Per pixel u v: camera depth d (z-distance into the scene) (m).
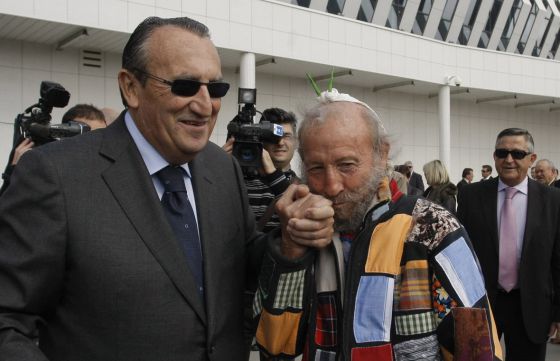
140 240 1.71
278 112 3.90
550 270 3.93
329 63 16.73
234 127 3.26
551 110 26.44
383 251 1.69
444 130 20.17
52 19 12.04
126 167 1.78
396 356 1.64
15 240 1.64
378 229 1.73
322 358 1.73
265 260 1.80
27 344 1.55
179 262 1.73
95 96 14.77
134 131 1.85
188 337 1.71
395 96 21.58
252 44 15.05
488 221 4.06
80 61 14.53
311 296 1.77
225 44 14.62
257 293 1.89
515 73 21.92
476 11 22.98
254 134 3.26
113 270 1.65
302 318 1.76
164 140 1.75
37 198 1.64
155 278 1.68
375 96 21.03
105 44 14.15
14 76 13.62
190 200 1.93
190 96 1.70
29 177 1.67
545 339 3.82
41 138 3.17
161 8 13.45
